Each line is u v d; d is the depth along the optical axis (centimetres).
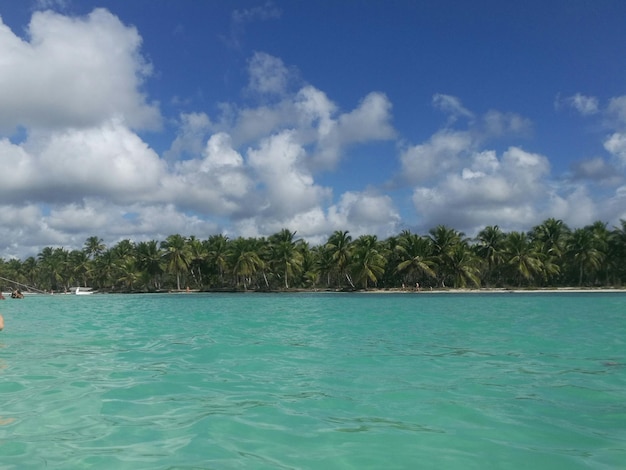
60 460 452
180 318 2250
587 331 1538
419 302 3784
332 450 479
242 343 1276
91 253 11194
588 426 552
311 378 815
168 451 475
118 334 1523
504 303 3425
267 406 638
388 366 927
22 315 2533
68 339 1381
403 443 497
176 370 891
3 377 829
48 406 639
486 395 696
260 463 445
